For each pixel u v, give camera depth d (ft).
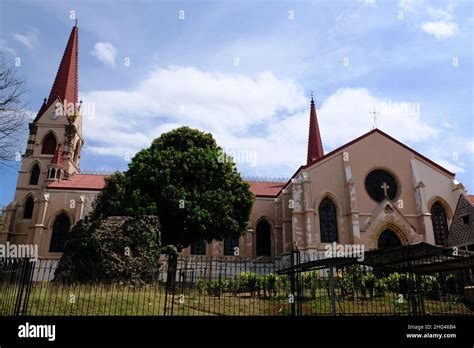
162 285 79.20
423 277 75.87
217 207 111.96
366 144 134.82
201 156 120.16
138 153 123.13
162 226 110.32
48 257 144.05
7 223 159.74
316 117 208.23
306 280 72.90
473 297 66.69
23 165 176.76
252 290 74.59
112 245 73.46
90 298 53.47
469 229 106.22
